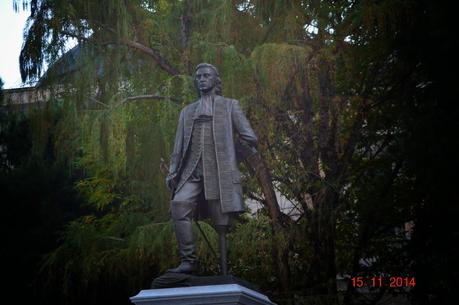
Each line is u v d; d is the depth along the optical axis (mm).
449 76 11945
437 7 12008
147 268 14539
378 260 13102
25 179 20344
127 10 14023
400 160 12641
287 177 12867
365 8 12148
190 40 13516
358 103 12992
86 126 12922
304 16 13047
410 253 12602
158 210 14562
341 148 13203
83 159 16422
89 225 15383
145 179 14344
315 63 12352
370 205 12836
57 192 20656
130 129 13695
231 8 13211
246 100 12352
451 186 11570
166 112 12750
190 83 12820
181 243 7738
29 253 19484
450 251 11773
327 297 12141
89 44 13711
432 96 12180
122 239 14484
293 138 12891
